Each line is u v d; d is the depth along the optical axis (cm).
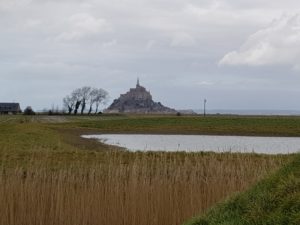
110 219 1275
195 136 7525
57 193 1305
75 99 16088
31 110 14550
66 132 7456
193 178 1341
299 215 623
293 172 740
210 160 1577
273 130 8494
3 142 3769
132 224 1267
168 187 1303
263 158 1741
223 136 7600
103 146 4962
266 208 689
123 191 1309
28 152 2377
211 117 11769
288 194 679
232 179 1306
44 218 1297
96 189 1304
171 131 8419
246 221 685
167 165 1590
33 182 1323
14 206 1298
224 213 743
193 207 1262
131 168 1508
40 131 5766
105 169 1558
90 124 9319
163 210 1270
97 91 16225
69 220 1282
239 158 1683
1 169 1594
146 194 1282
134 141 6047
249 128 8775
